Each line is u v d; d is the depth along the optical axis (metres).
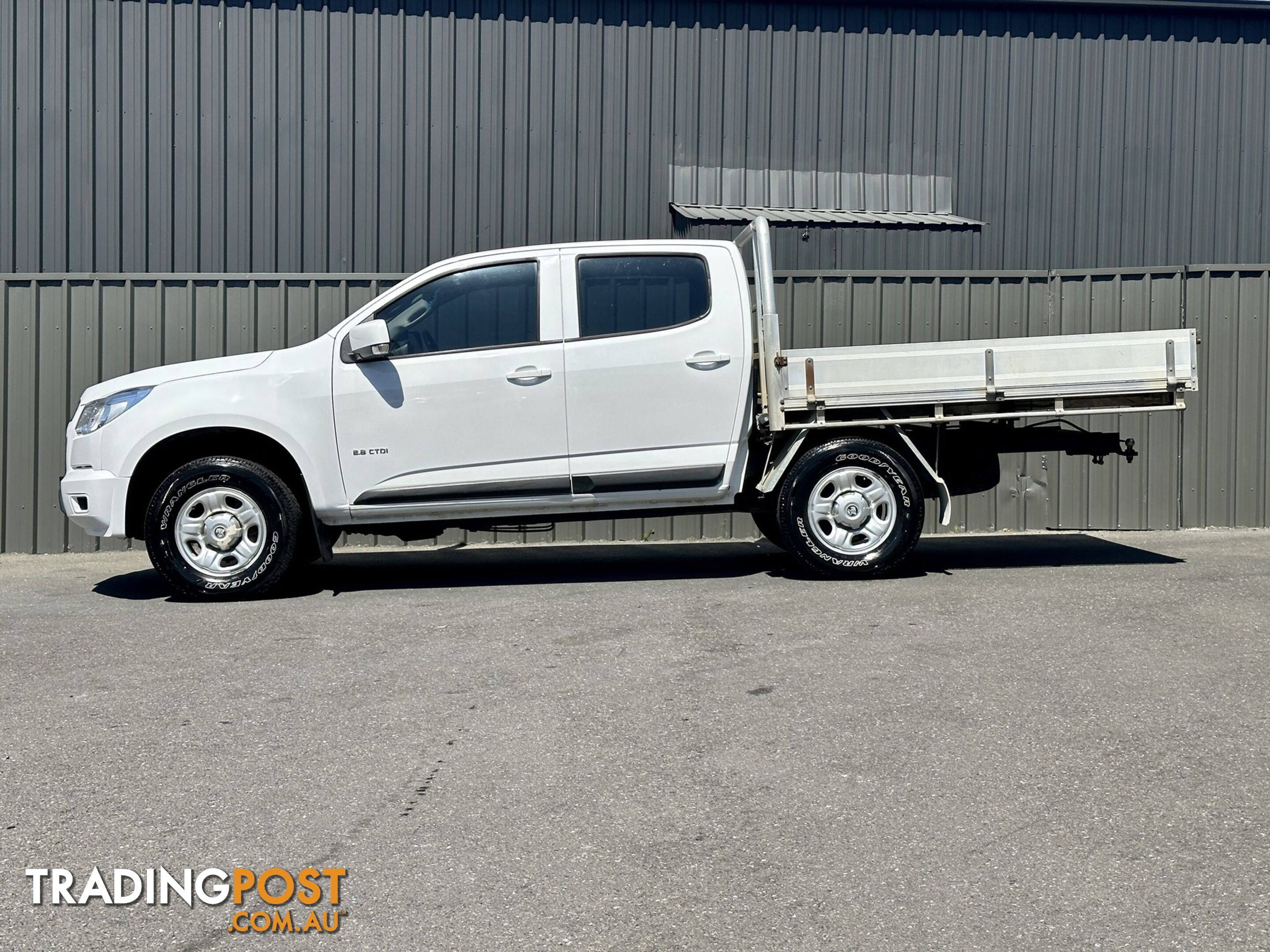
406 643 6.12
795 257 12.26
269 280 10.01
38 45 11.70
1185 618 6.43
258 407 7.48
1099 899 3.18
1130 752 4.29
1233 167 13.00
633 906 3.17
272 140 11.89
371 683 5.34
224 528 7.48
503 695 5.11
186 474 7.41
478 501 7.64
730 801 3.88
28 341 9.88
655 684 5.23
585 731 4.60
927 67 12.66
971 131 12.72
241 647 6.10
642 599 7.18
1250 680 5.20
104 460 7.50
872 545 7.76
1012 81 12.75
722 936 3.01
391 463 7.56
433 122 12.04
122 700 5.13
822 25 12.51
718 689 5.13
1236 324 10.16
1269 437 10.23
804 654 5.71
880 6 12.58
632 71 12.27
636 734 4.55
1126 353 7.71
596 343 7.61
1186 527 10.23
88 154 11.76
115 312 9.93
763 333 7.75
